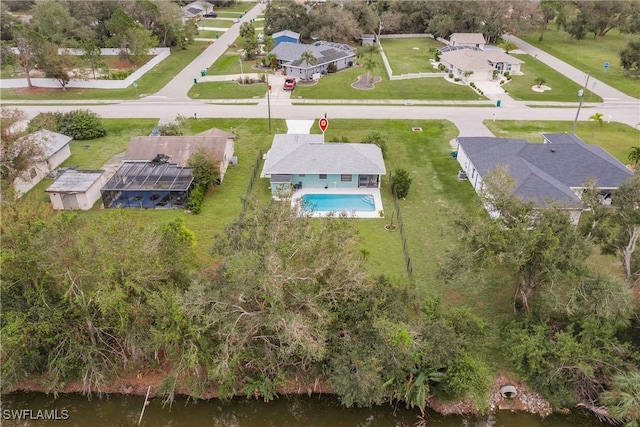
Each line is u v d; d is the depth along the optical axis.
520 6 95.19
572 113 63.84
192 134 56.66
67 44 82.00
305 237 25.52
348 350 24.33
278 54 81.19
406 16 109.19
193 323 23.77
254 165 49.69
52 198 41.03
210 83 74.75
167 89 72.06
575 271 24.98
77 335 25.31
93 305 24.91
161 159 46.22
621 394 23.72
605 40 104.69
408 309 27.55
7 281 24.56
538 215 26.45
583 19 100.19
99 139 55.88
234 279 22.70
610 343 25.39
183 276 27.59
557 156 43.88
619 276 32.94
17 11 123.06
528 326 27.42
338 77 78.88
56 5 89.38
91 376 25.52
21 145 41.28
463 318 26.73
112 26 79.06
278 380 25.70
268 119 61.47
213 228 39.06
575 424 25.06
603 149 49.03
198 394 25.36
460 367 24.58
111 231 25.66
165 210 41.81
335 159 44.81
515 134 57.28
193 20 104.50
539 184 38.69
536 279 27.94
